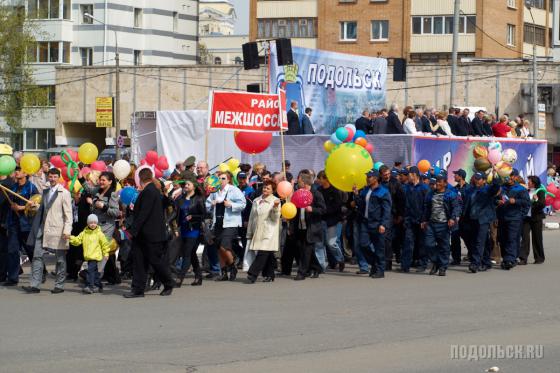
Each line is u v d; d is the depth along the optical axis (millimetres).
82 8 86312
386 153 26172
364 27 81375
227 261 19984
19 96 64562
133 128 34469
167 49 92000
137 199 17359
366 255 20734
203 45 117375
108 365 11148
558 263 24266
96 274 18250
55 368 11016
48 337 13008
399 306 15969
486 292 17922
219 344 12461
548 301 16625
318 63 32469
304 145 27219
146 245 17266
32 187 19266
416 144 26000
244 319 14555
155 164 22922
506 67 64062
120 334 13227
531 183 23969
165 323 14195
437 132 28625
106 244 18016
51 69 84375
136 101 71812
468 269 22469
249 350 12031
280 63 28734
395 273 21562
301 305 16125
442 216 20875
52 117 82688
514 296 17312
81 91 73562
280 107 22328
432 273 21250
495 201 21828
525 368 11078
